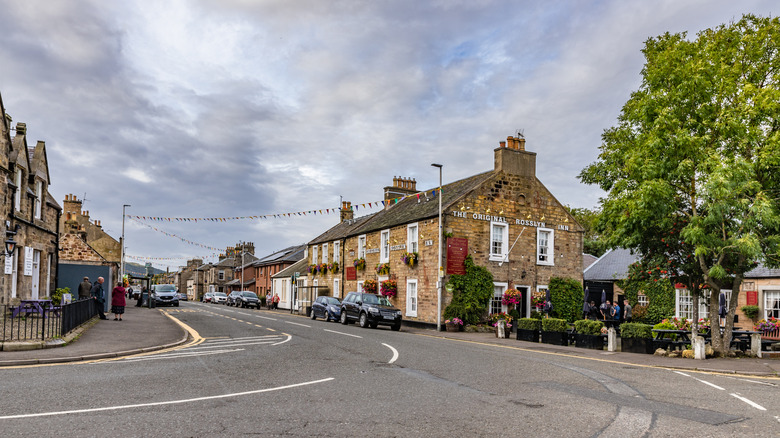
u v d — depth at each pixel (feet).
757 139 48.32
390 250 103.71
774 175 49.03
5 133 63.62
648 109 51.44
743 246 44.04
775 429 21.74
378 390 28.91
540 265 95.45
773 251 47.75
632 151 54.39
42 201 82.28
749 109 47.37
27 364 36.14
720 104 50.19
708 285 51.47
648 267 56.13
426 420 22.34
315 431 20.25
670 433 20.84
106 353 41.14
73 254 113.91
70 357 38.34
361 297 90.94
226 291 293.64
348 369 36.45
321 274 137.39
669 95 49.90
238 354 43.73
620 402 26.86
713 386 32.58
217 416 22.29
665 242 53.11
